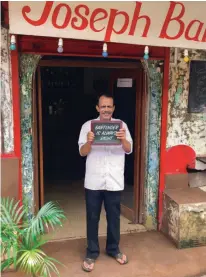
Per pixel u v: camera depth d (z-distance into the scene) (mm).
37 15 2863
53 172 6785
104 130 3119
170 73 3941
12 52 3334
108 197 3350
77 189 5777
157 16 3127
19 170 3533
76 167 7113
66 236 4070
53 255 3645
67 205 5035
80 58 3826
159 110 4008
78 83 7840
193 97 4082
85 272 3340
